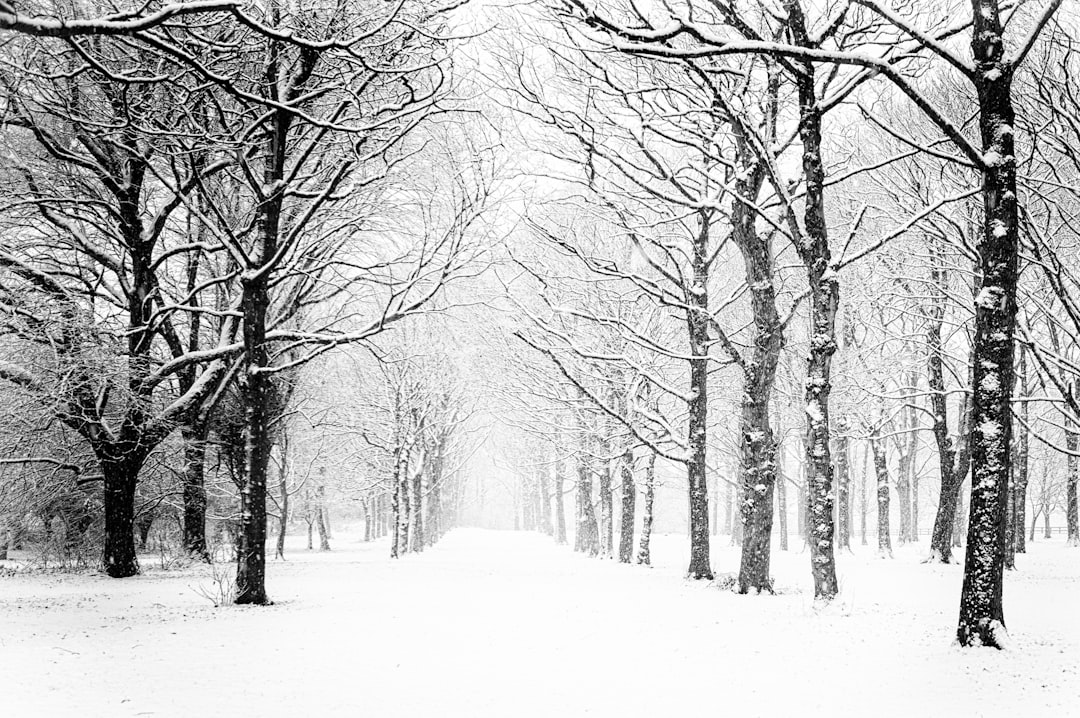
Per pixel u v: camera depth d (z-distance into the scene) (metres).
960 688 7.36
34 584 18.11
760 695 7.19
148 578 19.91
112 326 20.88
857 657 8.78
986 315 9.23
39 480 22.84
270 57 14.03
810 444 12.71
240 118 15.81
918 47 10.63
